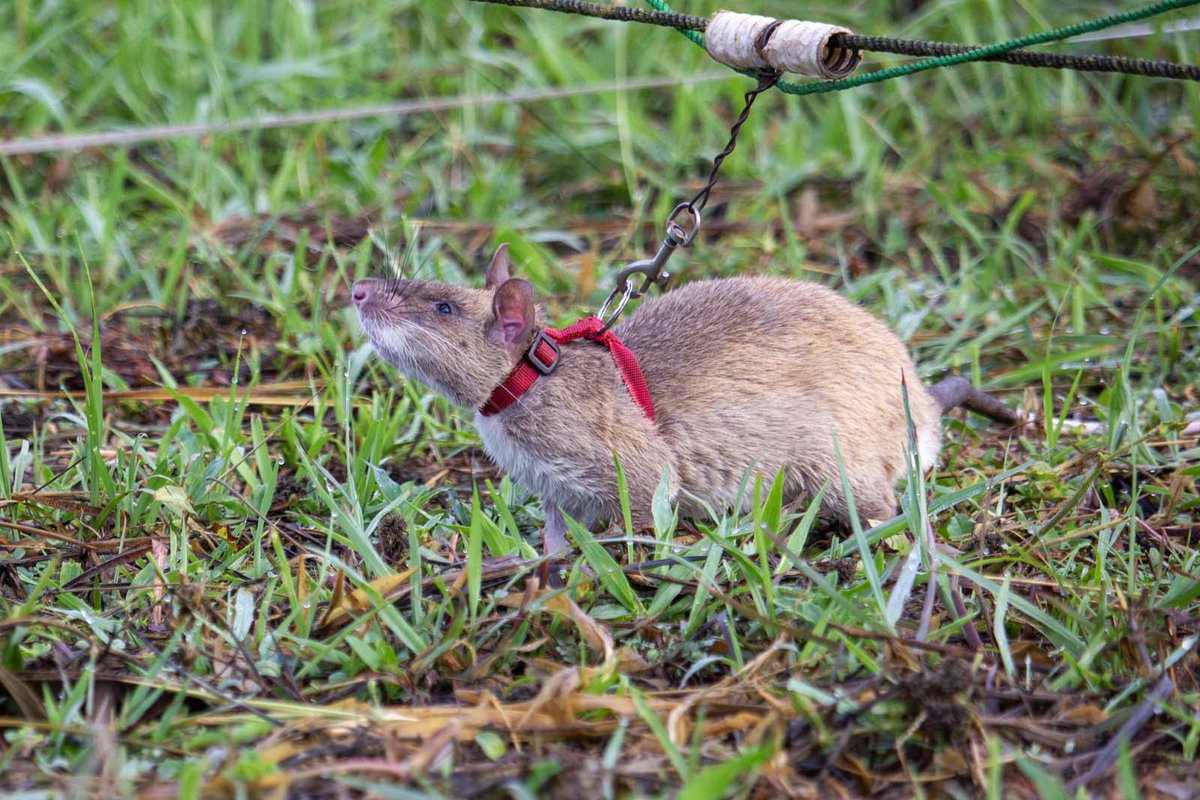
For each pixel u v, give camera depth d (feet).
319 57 50.31
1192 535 25.94
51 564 22.00
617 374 25.96
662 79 50.39
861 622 20.85
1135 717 18.65
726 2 53.36
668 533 23.72
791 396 26.22
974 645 21.27
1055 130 48.96
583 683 19.61
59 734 18.71
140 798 17.13
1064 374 34.35
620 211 45.55
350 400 30.09
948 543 24.94
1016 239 41.22
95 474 25.90
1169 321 36.63
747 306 27.25
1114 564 24.64
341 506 25.91
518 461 26.27
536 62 51.16
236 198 43.68
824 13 54.08
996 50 23.52
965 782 18.34
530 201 46.09
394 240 41.32
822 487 24.97
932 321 37.63
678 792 17.29
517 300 25.52
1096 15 51.49
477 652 21.27
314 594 22.00
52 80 49.37
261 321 36.96
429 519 25.67
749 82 49.57
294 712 19.24
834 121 49.11
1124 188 43.42
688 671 20.38
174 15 49.57
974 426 32.30
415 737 18.81
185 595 21.31
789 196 46.44
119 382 33.40
